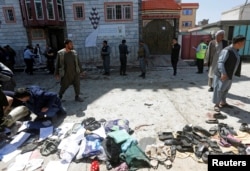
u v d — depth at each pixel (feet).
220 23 38.70
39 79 30.94
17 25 42.63
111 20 42.16
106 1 41.01
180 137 11.79
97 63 43.62
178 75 29.81
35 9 40.29
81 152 10.59
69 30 42.83
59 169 9.70
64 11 41.96
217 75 15.02
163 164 9.84
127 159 9.78
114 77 30.30
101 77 30.60
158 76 29.73
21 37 43.45
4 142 12.09
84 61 44.24
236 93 19.90
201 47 29.55
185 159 10.12
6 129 13.25
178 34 44.68
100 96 20.88
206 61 20.74
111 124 13.44
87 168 9.77
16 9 41.63
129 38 43.24
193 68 34.91
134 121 14.65
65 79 17.81
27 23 41.39
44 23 40.86
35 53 41.22
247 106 16.56
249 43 39.45
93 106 17.99
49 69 34.81
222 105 16.39
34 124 13.61
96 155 10.40
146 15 47.37
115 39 43.21
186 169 9.45
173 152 10.52
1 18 42.16
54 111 14.78
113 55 43.88
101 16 41.91
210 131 12.45
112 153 10.01
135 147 10.27
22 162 10.25
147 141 11.85
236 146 10.86
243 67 33.47
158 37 50.03
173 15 47.34
